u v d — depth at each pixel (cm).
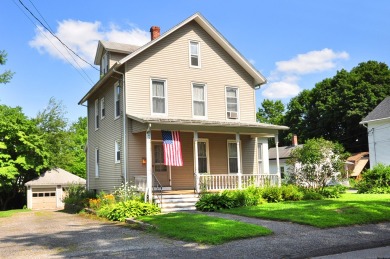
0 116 3247
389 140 3441
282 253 844
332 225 1156
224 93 2334
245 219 1326
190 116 2203
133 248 944
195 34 2289
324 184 2188
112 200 1859
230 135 2366
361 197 1989
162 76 2142
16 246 1049
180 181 2156
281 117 6612
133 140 2041
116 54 2416
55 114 4353
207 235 1023
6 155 3095
